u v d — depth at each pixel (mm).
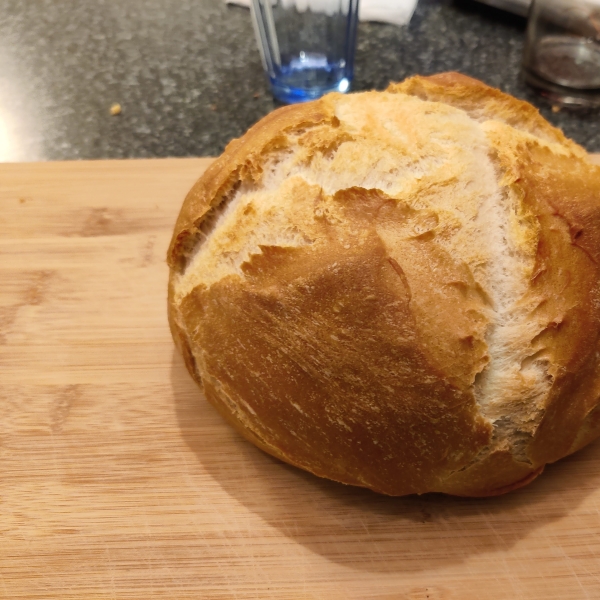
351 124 262
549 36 462
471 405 228
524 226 239
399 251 233
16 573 246
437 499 262
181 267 278
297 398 238
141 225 375
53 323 331
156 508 264
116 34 567
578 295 237
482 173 250
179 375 310
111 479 273
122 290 345
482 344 228
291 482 270
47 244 365
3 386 305
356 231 235
